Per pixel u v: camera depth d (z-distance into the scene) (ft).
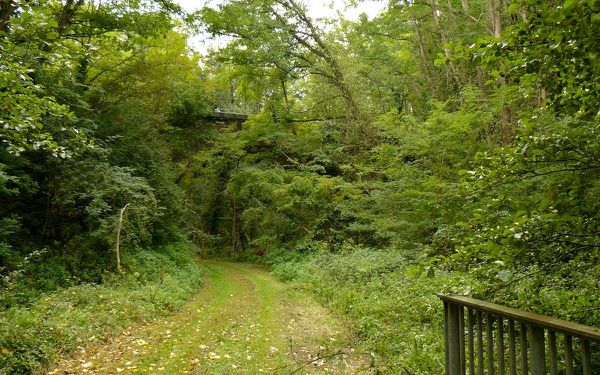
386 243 59.21
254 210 89.04
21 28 15.52
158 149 64.18
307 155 79.97
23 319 23.07
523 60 10.55
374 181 63.05
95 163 47.88
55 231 47.14
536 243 10.87
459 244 12.93
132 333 27.48
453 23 56.65
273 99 83.51
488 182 12.05
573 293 12.78
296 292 43.52
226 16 67.31
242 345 23.00
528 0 10.00
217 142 82.94
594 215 10.99
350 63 71.51
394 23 72.38
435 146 44.29
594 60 9.76
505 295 12.75
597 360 12.43
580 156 11.07
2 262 37.11
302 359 20.40
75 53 21.31
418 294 28.53
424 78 68.90
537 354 9.16
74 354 22.02
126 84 62.69
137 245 53.06
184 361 20.34
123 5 47.14
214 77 87.92
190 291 46.68
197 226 110.73
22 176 39.75
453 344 12.82
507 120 38.75
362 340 23.39
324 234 73.10
